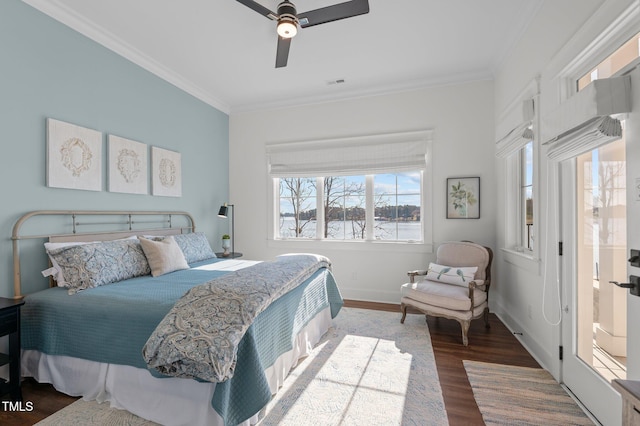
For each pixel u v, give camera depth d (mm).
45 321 2037
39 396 1998
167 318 1644
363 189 4379
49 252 2363
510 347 2773
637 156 1419
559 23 2127
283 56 2635
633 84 1440
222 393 1532
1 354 1948
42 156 2467
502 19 2711
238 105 4785
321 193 4527
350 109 4305
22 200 2346
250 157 4793
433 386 2143
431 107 3959
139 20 2715
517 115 2768
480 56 3365
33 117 2406
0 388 1844
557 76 2109
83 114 2768
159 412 1743
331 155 4355
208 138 4434
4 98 2238
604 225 1769
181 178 3902
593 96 1501
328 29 2848
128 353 1831
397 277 4137
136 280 2490
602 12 1603
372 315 3635
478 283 3043
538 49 2461
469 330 3188
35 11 2412
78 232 2744
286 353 2189
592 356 1872
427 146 3959
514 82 3006
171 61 3455
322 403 1951
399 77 3863
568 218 2090
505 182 3379
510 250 3236
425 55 3336
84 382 1953
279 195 4797
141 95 3361
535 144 2535
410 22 2750
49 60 2506
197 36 2967
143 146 3359
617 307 1653
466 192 3816
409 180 4168
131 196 3248
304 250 4539
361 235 4398
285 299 2207
